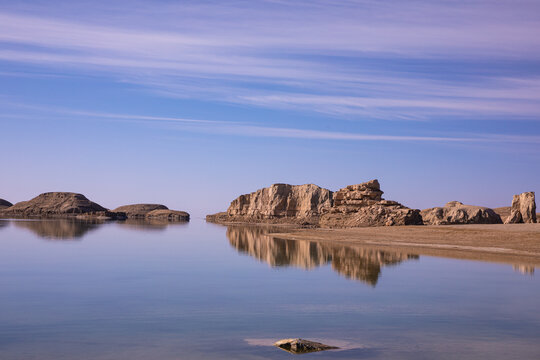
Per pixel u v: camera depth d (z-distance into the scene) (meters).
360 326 20.23
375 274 36.41
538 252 51.53
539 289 29.67
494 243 59.94
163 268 39.56
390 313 22.75
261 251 57.62
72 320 20.92
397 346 17.22
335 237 80.81
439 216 118.44
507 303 25.34
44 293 27.38
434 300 26.00
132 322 20.58
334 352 16.41
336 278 34.22
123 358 15.74
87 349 16.75
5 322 20.53
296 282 32.22
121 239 78.69
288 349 16.70
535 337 18.59
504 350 16.77
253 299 25.98
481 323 20.86
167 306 23.95
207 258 48.47
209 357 15.85
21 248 56.56
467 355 16.16
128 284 30.84
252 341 17.77
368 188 127.94
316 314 22.45
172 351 16.48
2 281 31.70
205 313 22.50
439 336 18.62
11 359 15.60
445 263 43.31
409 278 34.19
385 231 85.06
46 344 17.31
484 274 36.34
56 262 42.75
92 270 37.59
